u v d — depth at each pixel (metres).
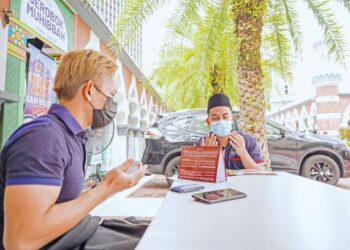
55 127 0.91
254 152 2.37
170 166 5.19
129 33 3.63
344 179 6.61
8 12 2.71
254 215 0.87
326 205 1.00
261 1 3.58
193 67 6.18
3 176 0.84
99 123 1.14
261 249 0.61
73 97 1.06
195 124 5.35
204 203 1.05
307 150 5.41
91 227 1.17
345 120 14.01
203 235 0.70
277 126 5.54
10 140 0.86
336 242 0.64
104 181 0.95
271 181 1.57
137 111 10.16
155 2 3.55
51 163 0.81
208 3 3.86
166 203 1.06
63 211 0.80
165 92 8.23
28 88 2.94
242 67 3.85
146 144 5.36
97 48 5.70
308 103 16.28
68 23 4.21
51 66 3.39
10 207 0.73
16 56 2.91
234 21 3.91
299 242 0.65
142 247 0.62
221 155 1.60
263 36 4.30
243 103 3.87
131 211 3.58
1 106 2.70
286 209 0.94
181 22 3.86
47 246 0.93
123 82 7.98
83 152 1.07
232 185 1.45
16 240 0.72
